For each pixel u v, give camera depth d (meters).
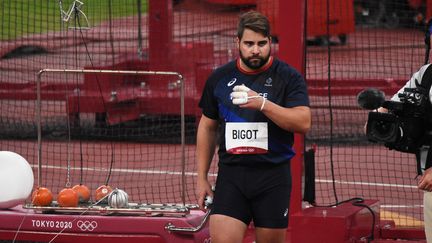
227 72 22.11
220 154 22.22
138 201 36.75
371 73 51.38
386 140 21.31
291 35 27.94
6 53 53.78
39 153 27.56
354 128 48.81
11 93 51.72
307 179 28.45
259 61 21.44
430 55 21.58
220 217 21.81
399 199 37.84
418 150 21.31
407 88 21.34
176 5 56.47
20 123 50.84
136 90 49.00
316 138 47.66
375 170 42.88
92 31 51.22
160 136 49.16
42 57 53.16
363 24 58.38
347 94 49.62
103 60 51.12
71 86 50.78
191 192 38.44
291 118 21.11
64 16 28.81
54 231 26.20
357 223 27.31
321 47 54.41
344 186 39.88
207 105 22.39
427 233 21.36
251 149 21.66
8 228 26.44
